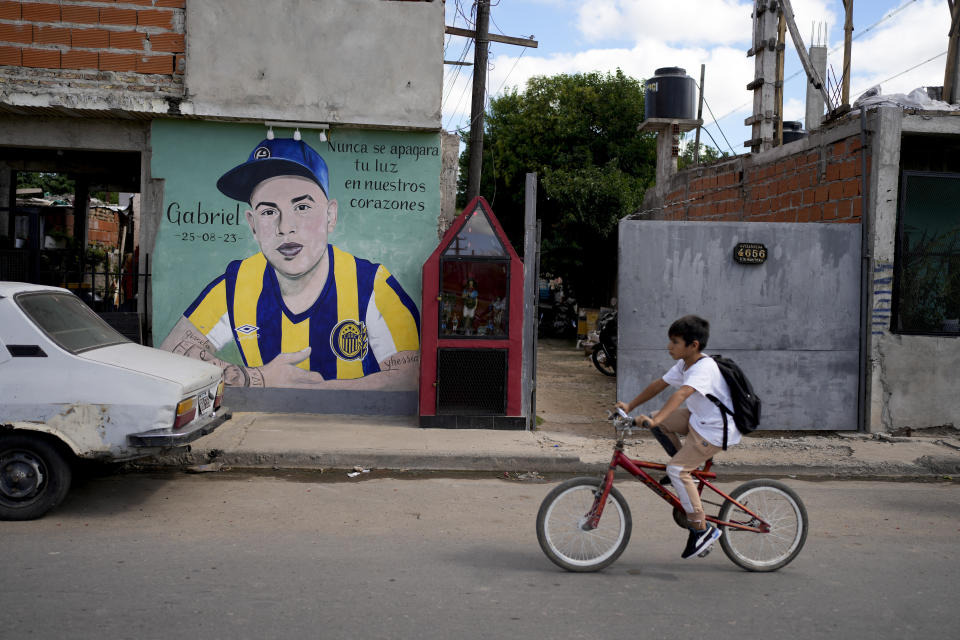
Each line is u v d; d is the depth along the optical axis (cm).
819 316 877
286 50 871
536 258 861
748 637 377
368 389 909
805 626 392
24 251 990
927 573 476
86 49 869
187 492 632
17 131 880
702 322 454
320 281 902
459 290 840
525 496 649
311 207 898
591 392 1208
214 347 898
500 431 839
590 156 2344
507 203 2539
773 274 871
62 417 529
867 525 583
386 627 377
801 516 482
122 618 380
